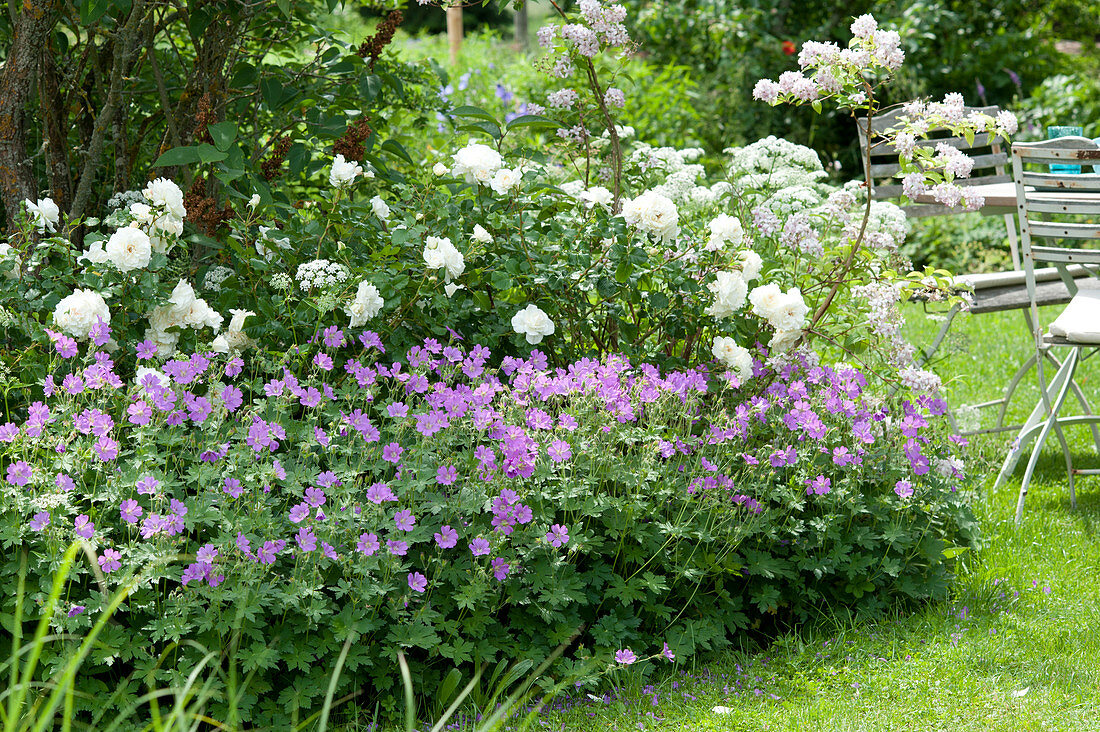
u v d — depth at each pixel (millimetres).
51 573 2467
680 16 9883
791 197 4258
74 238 3924
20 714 2340
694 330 3549
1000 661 2939
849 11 10195
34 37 3549
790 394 3312
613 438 3016
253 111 4289
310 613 2537
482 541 2707
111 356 3145
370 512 2719
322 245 3416
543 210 3682
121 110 4109
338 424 2918
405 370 3391
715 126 9125
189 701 2467
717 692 2811
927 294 3693
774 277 3855
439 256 3268
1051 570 3539
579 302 3574
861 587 3244
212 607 2502
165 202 3234
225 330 3385
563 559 2820
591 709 2709
